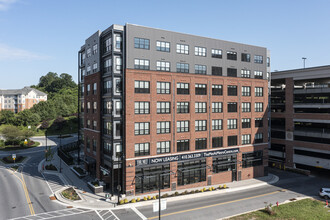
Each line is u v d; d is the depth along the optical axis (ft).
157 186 124.16
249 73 154.81
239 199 115.75
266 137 160.76
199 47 136.46
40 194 118.11
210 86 139.64
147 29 121.29
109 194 111.96
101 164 134.62
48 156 206.28
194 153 132.77
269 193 125.39
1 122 330.54
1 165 178.40
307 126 173.17
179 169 128.26
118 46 117.91
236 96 149.07
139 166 118.42
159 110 124.16
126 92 115.55
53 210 99.35
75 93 515.09
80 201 109.70
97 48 134.10
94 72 139.85
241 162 149.07
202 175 136.46
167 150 126.52
